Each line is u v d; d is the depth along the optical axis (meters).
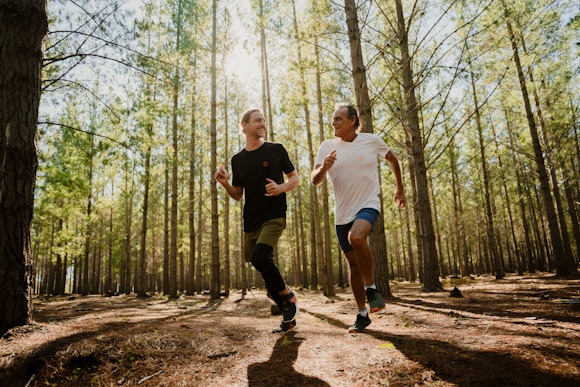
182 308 8.51
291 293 3.11
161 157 14.61
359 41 7.65
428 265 8.85
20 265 3.80
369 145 3.13
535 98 13.90
